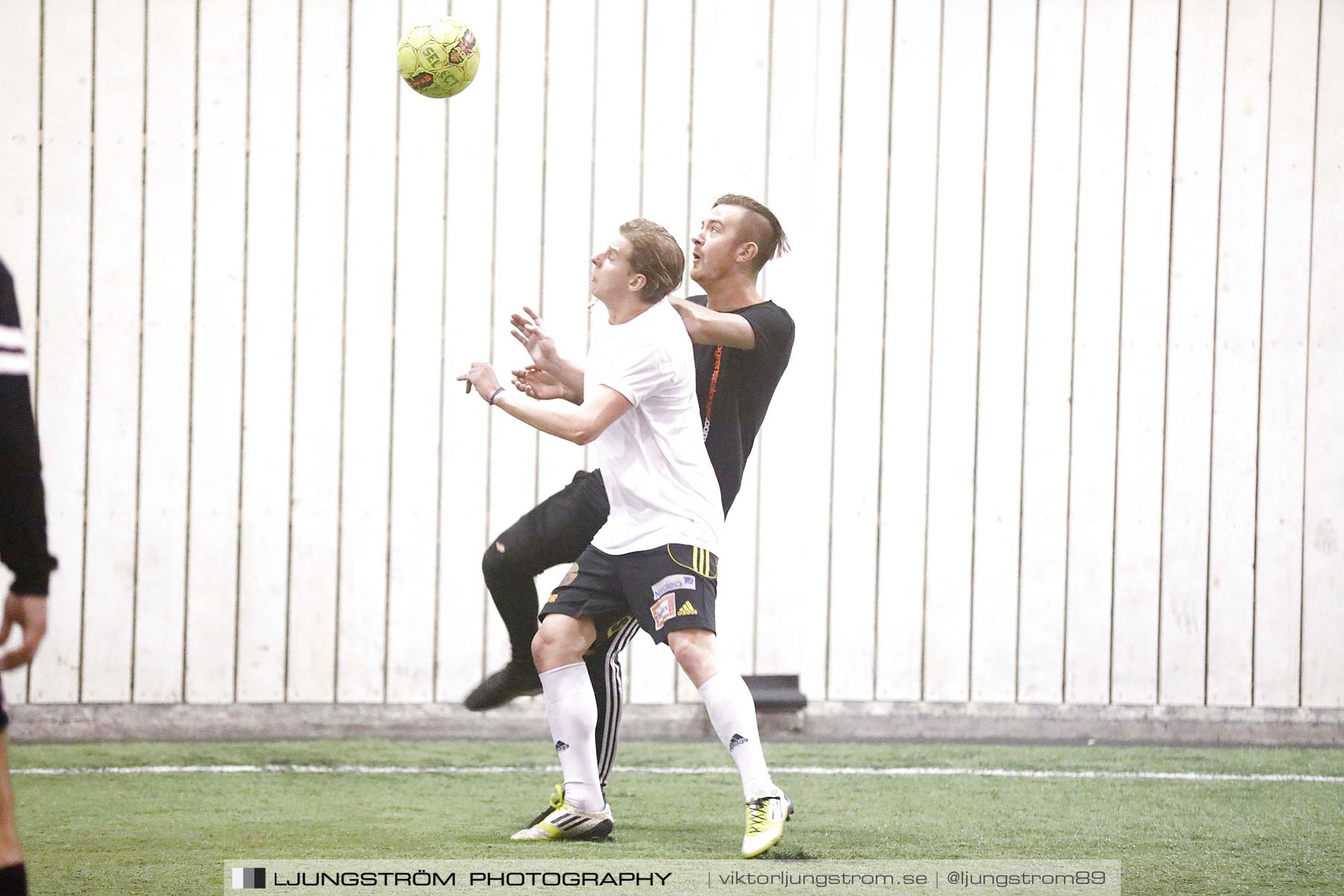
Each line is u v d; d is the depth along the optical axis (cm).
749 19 2006
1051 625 2048
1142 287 2052
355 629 1977
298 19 1955
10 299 735
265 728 1947
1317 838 1359
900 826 1386
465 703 1478
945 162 2033
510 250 1992
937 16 2025
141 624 1939
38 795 1509
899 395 2034
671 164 2005
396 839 1288
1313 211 2058
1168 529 2056
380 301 1977
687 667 1196
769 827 1180
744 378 1327
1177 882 1170
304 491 1967
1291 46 2050
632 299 1191
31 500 731
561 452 2005
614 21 1995
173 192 1936
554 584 2027
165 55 1931
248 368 1956
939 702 2041
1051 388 2047
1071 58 2038
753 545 2012
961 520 2042
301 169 1959
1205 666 2056
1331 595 2062
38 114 1908
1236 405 2061
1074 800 1543
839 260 2025
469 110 1983
